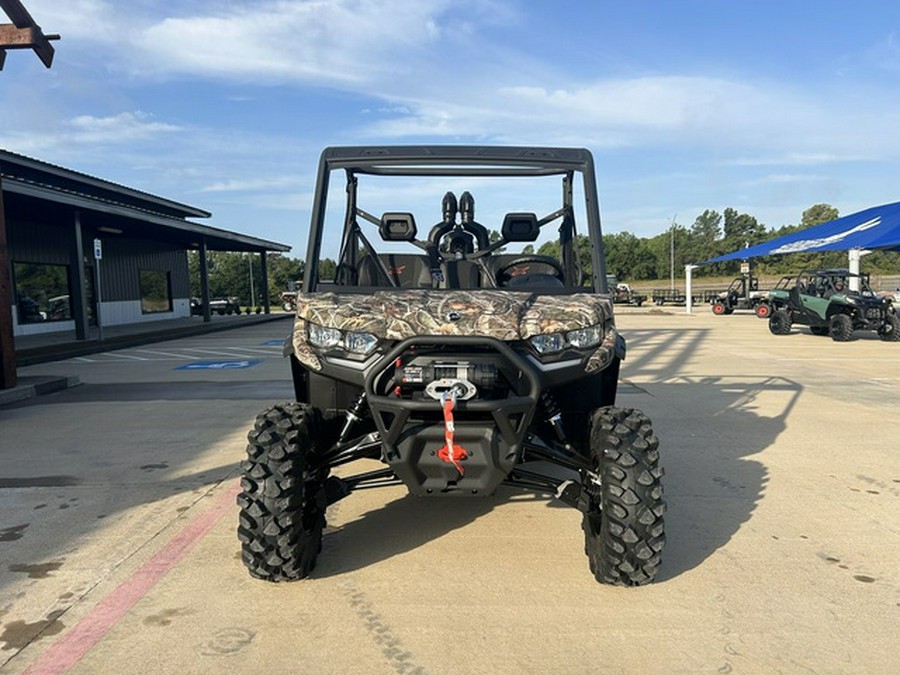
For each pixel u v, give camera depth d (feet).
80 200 53.16
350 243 14.44
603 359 10.87
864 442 20.54
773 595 10.73
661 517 10.30
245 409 26.32
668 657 9.00
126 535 13.34
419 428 10.09
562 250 14.70
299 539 10.74
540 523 13.96
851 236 69.26
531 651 9.15
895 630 9.68
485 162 13.70
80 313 56.18
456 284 13.44
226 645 9.32
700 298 137.39
